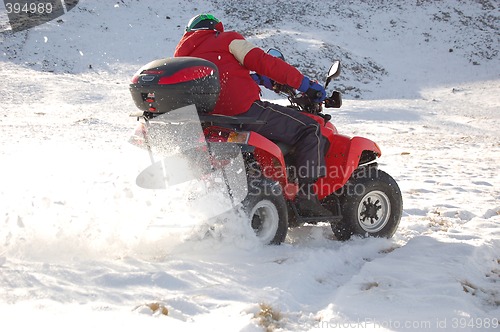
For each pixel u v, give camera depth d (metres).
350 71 46.41
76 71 43.06
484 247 5.34
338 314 3.63
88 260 4.34
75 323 3.20
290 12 57.56
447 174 11.97
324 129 5.57
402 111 32.88
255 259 4.67
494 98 41.06
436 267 4.66
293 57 46.34
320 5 59.66
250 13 57.25
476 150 18.59
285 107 5.35
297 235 5.80
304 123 5.31
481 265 4.98
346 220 5.65
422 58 51.19
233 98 5.16
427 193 9.24
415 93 43.97
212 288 3.96
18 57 44.72
